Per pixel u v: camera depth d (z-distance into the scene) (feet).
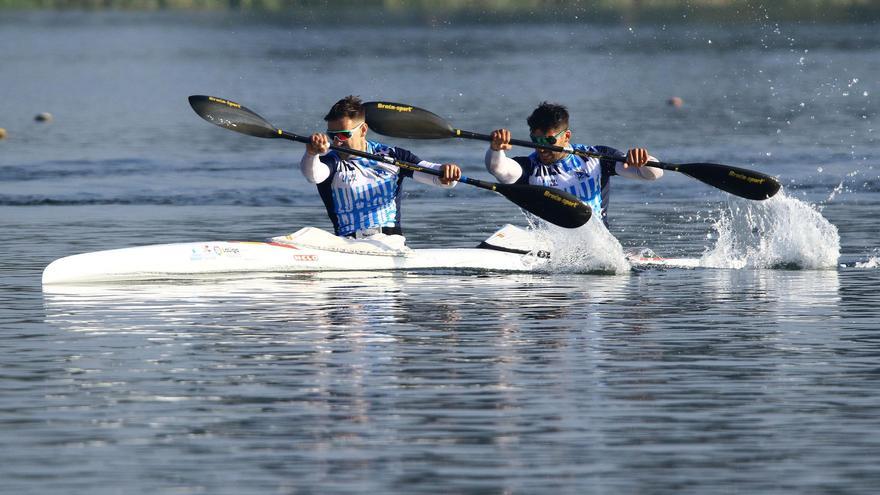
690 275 170.40
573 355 120.78
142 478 86.48
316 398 105.60
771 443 93.66
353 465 88.89
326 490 84.17
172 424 98.48
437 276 168.96
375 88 568.82
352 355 120.88
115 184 281.13
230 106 174.81
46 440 94.58
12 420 99.45
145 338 128.36
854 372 113.91
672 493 83.56
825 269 175.42
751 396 106.11
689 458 90.38
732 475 86.94
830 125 406.00
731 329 132.57
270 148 353.51
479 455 90.99
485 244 178.70
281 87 578.25
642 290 157.48
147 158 329.93
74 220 226.38
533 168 174.29
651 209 244.01
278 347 124.06
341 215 174.91
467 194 267.39
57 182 284.61
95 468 88.48
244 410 102.06
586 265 173.99
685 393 107.14
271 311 142.72
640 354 121.19
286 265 171.01
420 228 216.74
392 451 91.86
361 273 170.91
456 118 442.91
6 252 188.65
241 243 172.45
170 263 166.81
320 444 93.50
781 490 84.12
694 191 270.87
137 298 151.33
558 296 152.87
